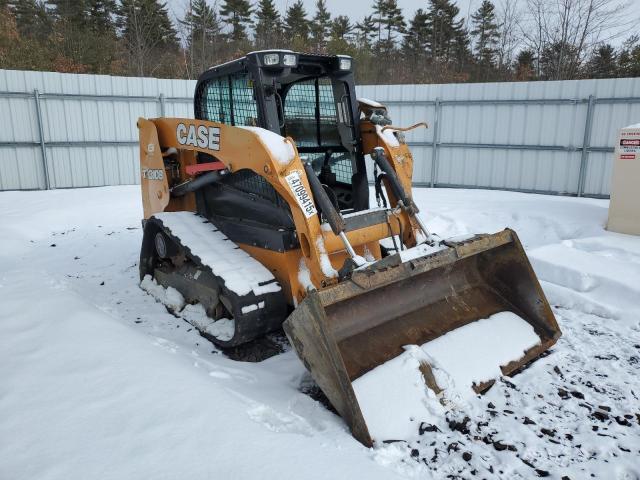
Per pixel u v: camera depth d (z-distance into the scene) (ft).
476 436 8.57
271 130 11.82
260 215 12.36
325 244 10.83
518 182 36.19
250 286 11.21
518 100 34.99
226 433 7.20
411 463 7.82
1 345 9.69
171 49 82.48
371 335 10.25
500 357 10.68
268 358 11.52
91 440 6.89
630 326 13.39
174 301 14.05
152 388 8.20
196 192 14.46
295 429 8.09
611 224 22.00
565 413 9.31
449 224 24.70
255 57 11.51
